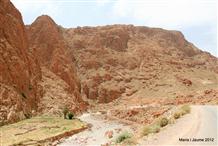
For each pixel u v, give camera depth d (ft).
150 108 209.56
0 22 223.71
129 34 483.51
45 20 358.64
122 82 371.76
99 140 124.16
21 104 193.98
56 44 338.54
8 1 251.39
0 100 173.47
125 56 424.46
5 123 162.20
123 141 63.98
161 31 533.96
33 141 116.26
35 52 282.15
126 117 212.43
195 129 61.93
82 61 396.16
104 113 261.44
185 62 456.45
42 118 197.98
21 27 262.47
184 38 565.94
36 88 242.99
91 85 361.51
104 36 450.30
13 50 222.07
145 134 67.05
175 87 341.21
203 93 222.28
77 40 429.38
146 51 439.22
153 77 384.68
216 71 480.23
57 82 290.35
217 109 107.96
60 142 122.42
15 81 207.00
